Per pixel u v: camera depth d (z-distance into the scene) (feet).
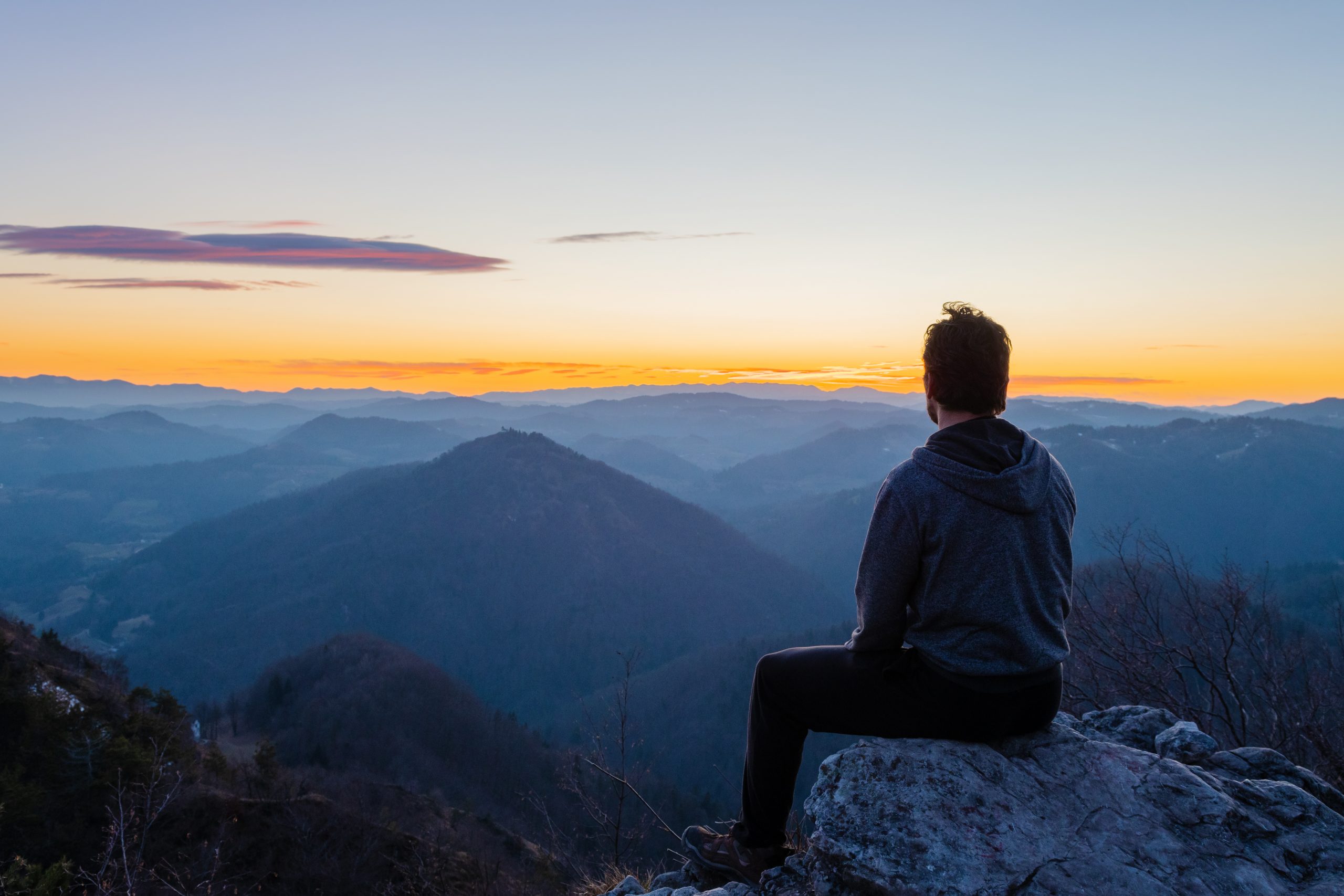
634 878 9.92
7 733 67.56
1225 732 17.89
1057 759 6.88
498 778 187.21
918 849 5.85
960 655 6.03
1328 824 6.37
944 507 5.81
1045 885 5.50
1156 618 19.86
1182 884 5.53
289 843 63.57
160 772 30.30
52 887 22.76
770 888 7.25
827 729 7.10
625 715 23.53
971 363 6.17
